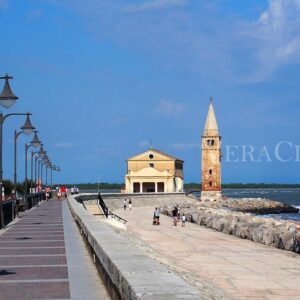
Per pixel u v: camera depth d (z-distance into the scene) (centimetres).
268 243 4303
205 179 14338
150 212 9356
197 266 3042
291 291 2244
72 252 1869
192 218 7344
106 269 1132
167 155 14162
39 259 1683
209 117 14400
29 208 5703
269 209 15000
